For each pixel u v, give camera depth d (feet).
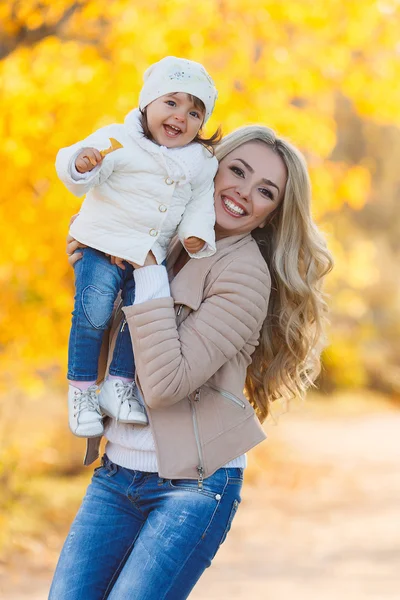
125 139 12.64
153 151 12.59
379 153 79.20
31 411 45.34
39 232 28.07
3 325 29.96
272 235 14.08
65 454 40.91
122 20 27.17
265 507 41.11
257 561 31.01
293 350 14.23
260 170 13.34
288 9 28.58
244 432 12.71
